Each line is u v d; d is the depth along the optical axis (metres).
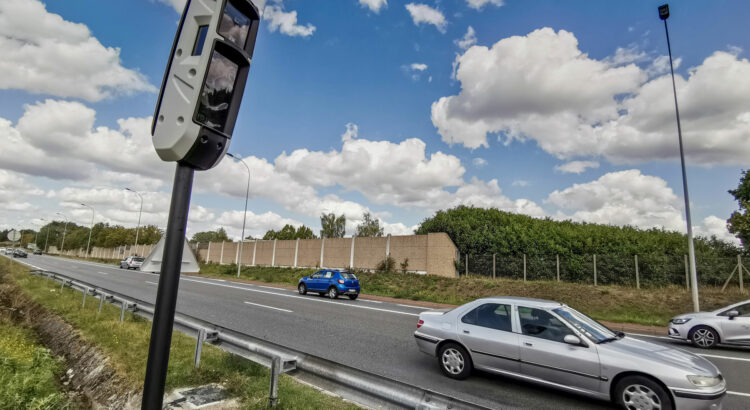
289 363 4.29
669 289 18.03
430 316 6.73
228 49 2.03
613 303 17.06
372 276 26.36
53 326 8.69
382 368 6.61
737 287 17.17
